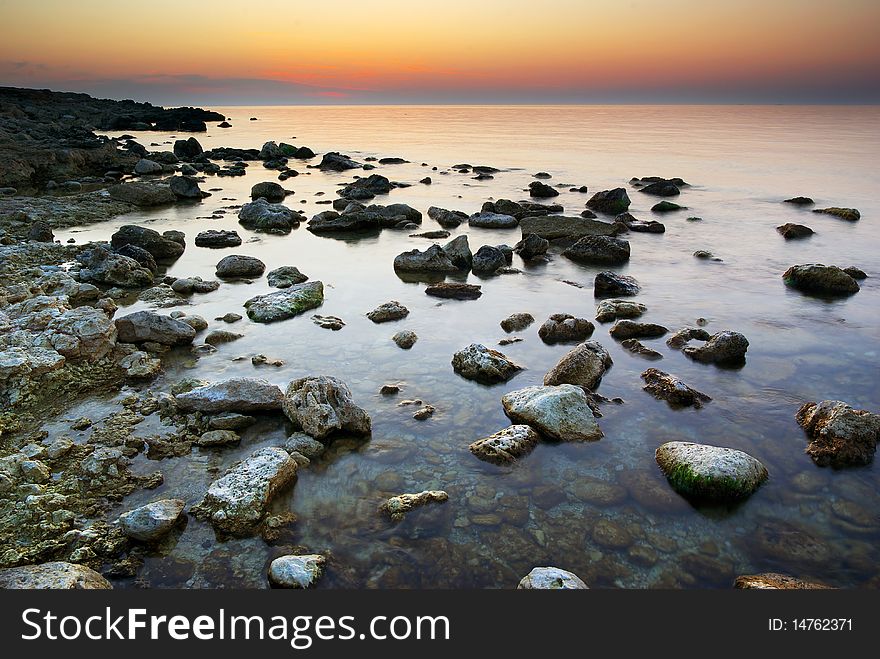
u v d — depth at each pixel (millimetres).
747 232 25938
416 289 17734
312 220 26516
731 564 7129
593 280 19000
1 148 39344
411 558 7109
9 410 10078
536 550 7277
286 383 11258
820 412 9992
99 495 8031
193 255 21469
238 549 7191
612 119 132375
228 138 76125
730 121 118625
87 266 17922
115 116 85938
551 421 9688
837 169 44375
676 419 10367
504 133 87250
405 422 10109
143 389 10984
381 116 161375
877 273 19703
